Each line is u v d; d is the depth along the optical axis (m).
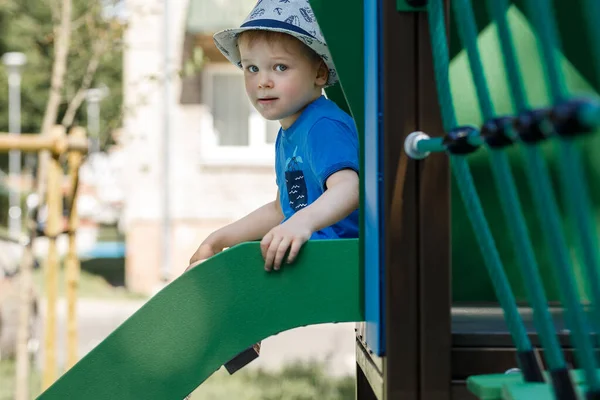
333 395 7.28
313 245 2.00
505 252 2.34
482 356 1.83
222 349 2.00
